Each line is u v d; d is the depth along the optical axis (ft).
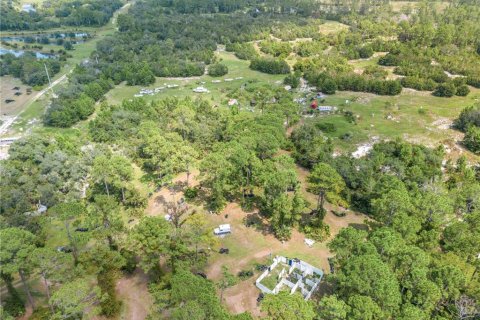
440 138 497.87
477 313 212.23
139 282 274.36
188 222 304.09
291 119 524.11
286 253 300.61
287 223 322.34
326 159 407.23
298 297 200.13
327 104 609.01
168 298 212.02
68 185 381.40
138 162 433.48
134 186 376.27
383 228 262.47
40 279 275.39
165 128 474.90
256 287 268.21
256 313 247.70
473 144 469.98
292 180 307.58
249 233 322.55
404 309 204.03
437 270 224.53
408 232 265.75
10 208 332.39
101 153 417.08
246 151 352.28
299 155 434.30
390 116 559.38
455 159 453.99
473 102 598.75
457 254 262.67
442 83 637.30
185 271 224.53
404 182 366.63
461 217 329.52
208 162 334.44
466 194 333.83
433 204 290.56
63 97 612.29
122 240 297.94
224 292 263.90
